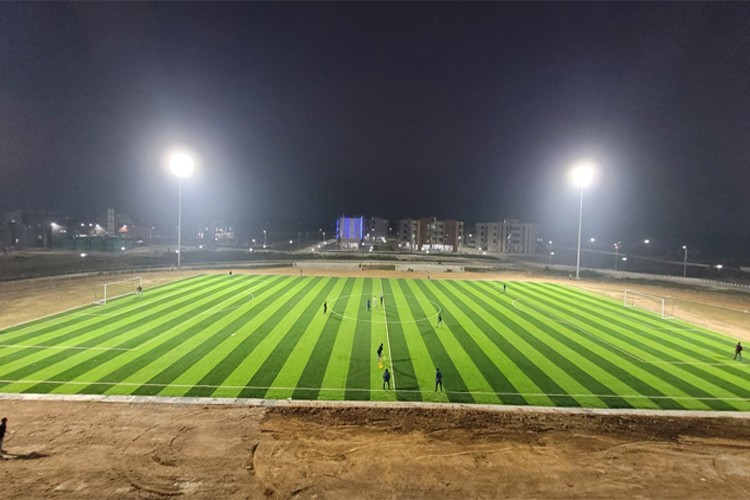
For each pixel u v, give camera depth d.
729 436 18.11
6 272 64.00
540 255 133.12
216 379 23.09
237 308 40.22
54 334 30.72
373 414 19.56
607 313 41.69
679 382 23.91
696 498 14.00
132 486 13.95
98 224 166.12
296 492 13.85
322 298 46.03
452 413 19.84
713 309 45.84
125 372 23.77
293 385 22.55
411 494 13.88
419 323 36.06
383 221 193.00
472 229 191.88
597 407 20.73
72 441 16.64
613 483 14.71
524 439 17.61
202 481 14.31
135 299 43.72
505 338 31.95
